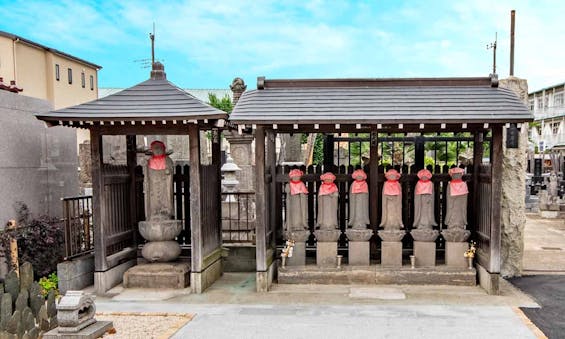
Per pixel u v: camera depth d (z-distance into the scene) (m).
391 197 7.34
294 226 7.53
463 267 7.21
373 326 5.44
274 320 5.70
